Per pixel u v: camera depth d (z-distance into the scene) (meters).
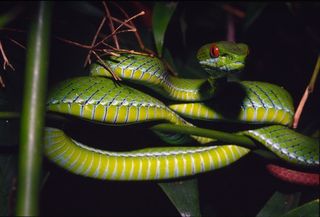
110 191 0.65
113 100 0.54
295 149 0.58
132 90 0.55
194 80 0.59
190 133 0.54
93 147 0.56
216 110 0.58
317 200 0.52
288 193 0.57
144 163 0.56
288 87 0.71
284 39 0.73
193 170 0.56
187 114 0.59
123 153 0.56
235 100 0.58
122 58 0.56
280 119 0.58
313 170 0.58
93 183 0.64
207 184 0.62
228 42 0.60
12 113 0.50
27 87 0.46
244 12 0.71
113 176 0.55
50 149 0.53
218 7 0.71
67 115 0.54
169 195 0.55
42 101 0.46
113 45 0.60
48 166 0.55
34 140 0.45
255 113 0.58
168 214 0.65
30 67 0.46
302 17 0.73
